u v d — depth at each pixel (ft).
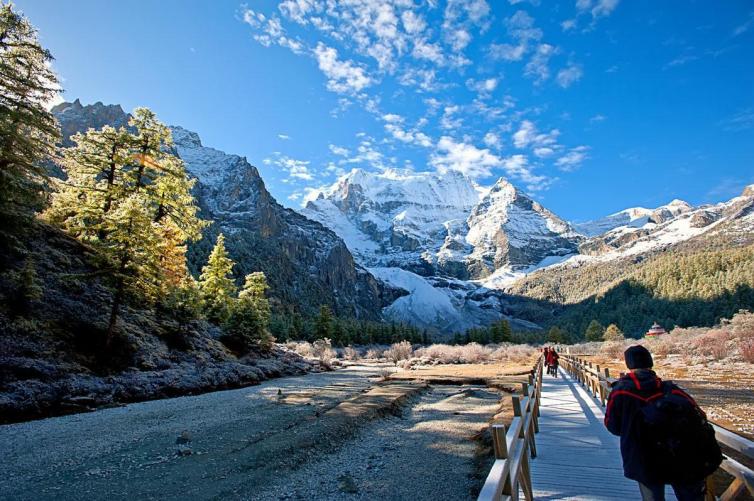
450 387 79.25
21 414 47.73
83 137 97.14
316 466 30.66
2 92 67.10
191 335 98.48
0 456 33.65
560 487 21.66
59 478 28.40
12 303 65.16
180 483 27.07
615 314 515.50
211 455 33.04
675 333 204.74
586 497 20.21
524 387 28.81
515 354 175.32
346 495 25.07
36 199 71.26
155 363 76.18
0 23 67.00
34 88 68.95
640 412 11.63
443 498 24.40
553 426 36.81
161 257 90.07
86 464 31.40
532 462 26.20
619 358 160.45
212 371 81.66
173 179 106.73
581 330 520.42
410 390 66.85
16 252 76.28
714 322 366.84
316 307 579.48
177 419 48.01
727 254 534.78
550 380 81.10
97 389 58.75
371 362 179.93
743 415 42.29
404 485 26.63
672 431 10.98
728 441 14.12
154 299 80.28
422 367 139.13
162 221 103.19
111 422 46.47
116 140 99.30
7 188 65.62
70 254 90.07
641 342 203.41
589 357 177.47
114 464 31.32
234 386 82.02
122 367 69.62
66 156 94.32
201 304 106.83
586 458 26.91
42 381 54.70
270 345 128.88
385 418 48.14
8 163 67.46
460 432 40.83
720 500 14.17
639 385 12.13
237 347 115.14
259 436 38.78
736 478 13.48
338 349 256.93
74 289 79.87
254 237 651.66
